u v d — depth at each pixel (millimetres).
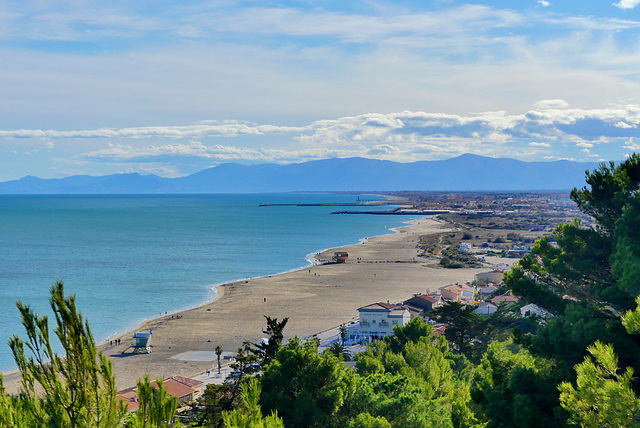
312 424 26828
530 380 23172
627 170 28125
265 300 139750
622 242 23984
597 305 25000
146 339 93750
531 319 28516
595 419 14898
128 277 171750
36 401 12766
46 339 12547
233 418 15164
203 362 87938
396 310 106062
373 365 43969
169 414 12773
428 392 37594
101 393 12820
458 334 64688
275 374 29078
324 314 123500
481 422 26422
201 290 153000
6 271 178375
